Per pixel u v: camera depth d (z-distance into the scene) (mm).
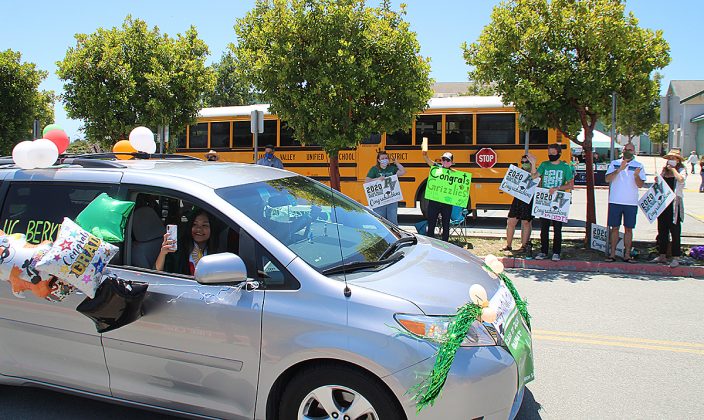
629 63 9852
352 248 3898
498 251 10242
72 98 14180
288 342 3158
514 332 3543
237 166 4512
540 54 9641
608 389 4492
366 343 3035
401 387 2973
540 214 9375
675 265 8688
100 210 3531
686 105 48969
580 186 26734
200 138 16500
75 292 3668
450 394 2992
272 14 9930
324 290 3221
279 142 15578
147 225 3926
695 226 13688
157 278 3564
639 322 6273
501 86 10234
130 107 14055
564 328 6066
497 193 13820
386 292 3246
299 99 10039
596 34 9383
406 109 10438
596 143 27172
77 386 3793
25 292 3832
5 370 4012
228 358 3303
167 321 3434
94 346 3654
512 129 13703
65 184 4008
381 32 10062
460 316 3143
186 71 14555
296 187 4395
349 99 10164
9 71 17562
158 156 5309
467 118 13961
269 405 3268
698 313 6605
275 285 3314
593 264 9055
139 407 3648
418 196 14414
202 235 3846
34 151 4066
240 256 3447
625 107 9977
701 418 4000
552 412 4105
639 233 12453
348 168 14891
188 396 3453
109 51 13539
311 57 9789
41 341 3824
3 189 4152
